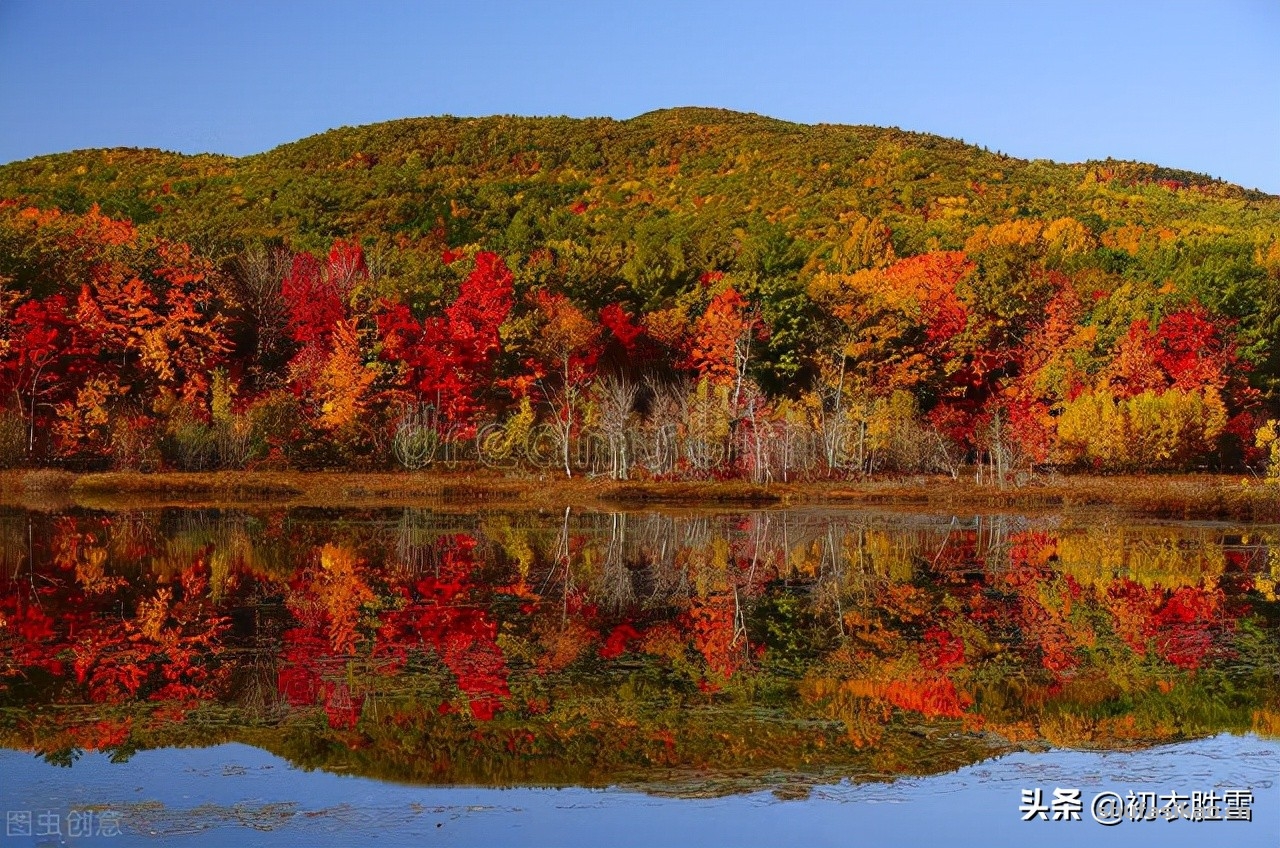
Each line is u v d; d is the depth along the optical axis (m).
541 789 11.00
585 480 46.09
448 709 13.52
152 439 47.06
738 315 60.12
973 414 62.75
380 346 55.31
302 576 22.97
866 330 61.81
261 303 59.25
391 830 10.05
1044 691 14.50
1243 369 62.06
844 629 18.14
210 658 15.88
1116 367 60.84
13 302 52.56
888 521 35.16
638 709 13.57
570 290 65.81
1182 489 42.53
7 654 16.08
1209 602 20.55
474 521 34.16
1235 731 12.98
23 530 30.42
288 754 11.93
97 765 11.62
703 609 19.80
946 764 11.88
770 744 12.38
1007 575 23.83
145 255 58.12
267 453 48.88
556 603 20.28
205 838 9.80
